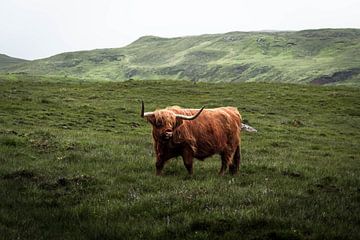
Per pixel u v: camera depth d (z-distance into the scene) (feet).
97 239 25.90
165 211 30.01
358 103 177.06
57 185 37.70
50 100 135.23
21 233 25.98
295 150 79.97
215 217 27.84
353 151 85.92
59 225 27.86
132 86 203.92
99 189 36.91
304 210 30.55
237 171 48.62
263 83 236.22
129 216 29.30
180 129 42.55
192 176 43.65
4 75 279.28
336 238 25.63
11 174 40.63
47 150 57.31
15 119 95.50
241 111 143.23
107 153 56.24
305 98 183.73
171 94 179.63
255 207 30.68
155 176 42.39
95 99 156.46
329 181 45.16
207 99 168.25
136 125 103.35
